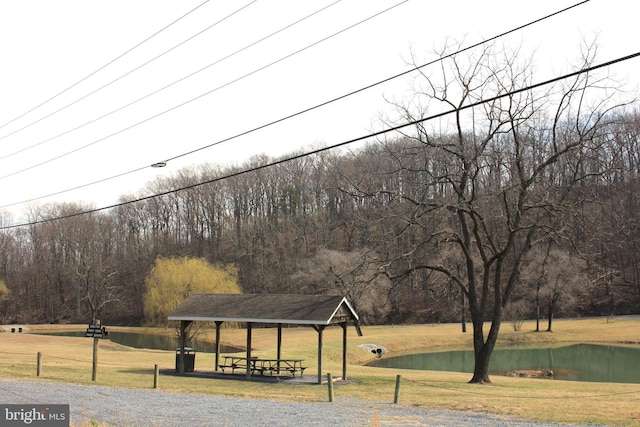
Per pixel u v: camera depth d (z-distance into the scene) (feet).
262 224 310.86
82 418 55.06
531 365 153.89
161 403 66.49
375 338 203.51
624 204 135.13
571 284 209.67
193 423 53.62
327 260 197.98
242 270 307.17
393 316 276.00
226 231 328.29
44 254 363.97
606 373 137.80
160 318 190.39
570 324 229.86
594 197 101.14
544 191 95.45
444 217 103.45
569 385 94.99
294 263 284.82
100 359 138.00
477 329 98.78
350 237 262.06
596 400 72.08
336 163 274.57
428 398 74.79
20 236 374.84
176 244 346.33
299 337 211.82
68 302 361.51
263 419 56.24
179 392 78.79
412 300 287.28
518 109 90.84
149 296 193.77
